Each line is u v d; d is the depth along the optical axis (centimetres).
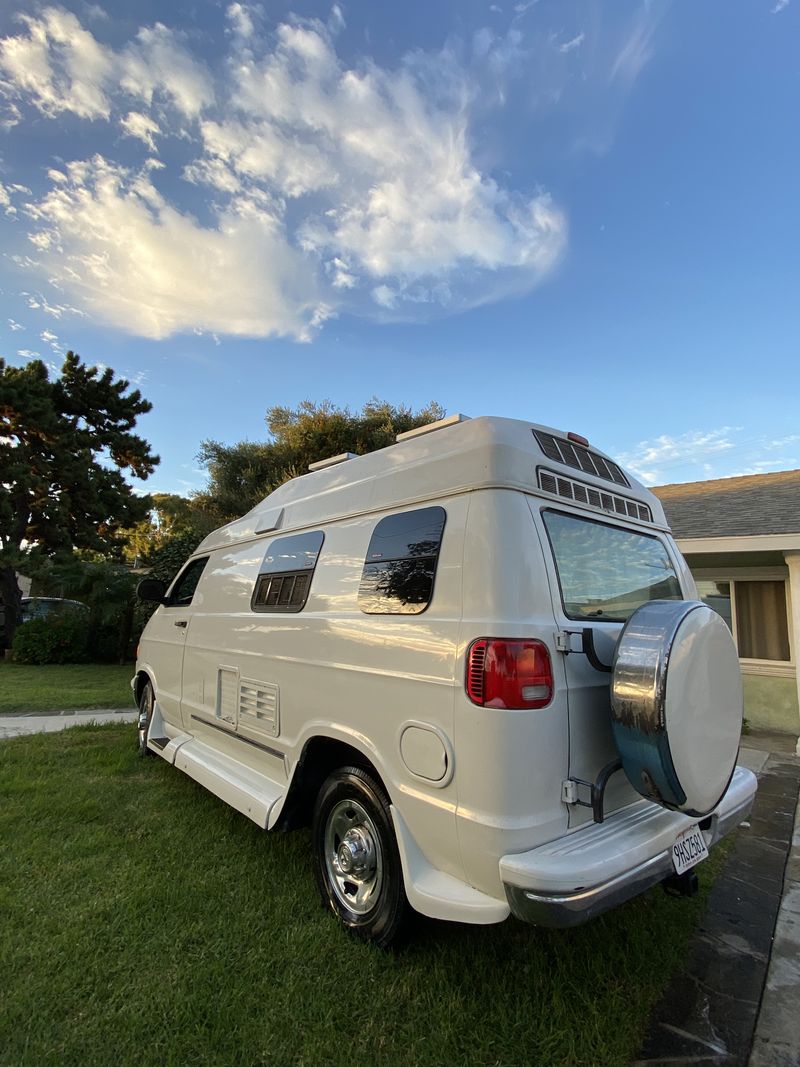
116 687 1031
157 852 349
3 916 280
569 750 220
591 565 269
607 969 251
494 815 203
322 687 294
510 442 249
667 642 214
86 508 1734
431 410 1959
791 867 366
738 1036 219
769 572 805
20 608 1644
